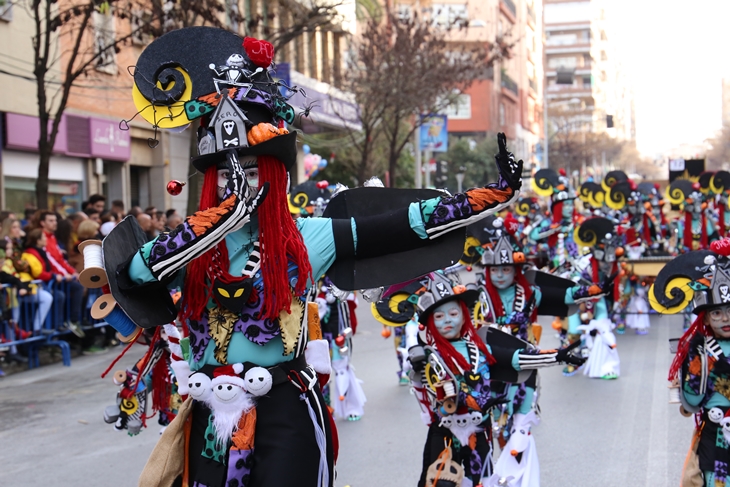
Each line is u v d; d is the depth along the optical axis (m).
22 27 14.98
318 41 24.48
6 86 14.62
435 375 4.82
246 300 2.99
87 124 16.94
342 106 22.72
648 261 12.68
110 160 18.17
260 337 3.02
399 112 24.05
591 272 9.77
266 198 3.03
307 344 3.25
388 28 22.95
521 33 68.62
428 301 4.96
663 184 31.98
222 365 3.06
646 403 8.12
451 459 4.82
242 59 3.14
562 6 107.25
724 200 16.80
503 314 6.12
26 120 14.98
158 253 2.80
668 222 20.16
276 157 3.07
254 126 3.04
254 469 2.99
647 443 6.67
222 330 3.04
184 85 3.16
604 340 9.48
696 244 16.14
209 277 3.01
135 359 10.69
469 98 56.53
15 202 15.02
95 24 16.56
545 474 5.92
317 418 3.13
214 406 3.01
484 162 45.91
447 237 3.22
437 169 33.84
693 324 4.55
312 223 3.24
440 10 29.08
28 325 9.85
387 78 22.16
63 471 6.10
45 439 6.98
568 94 99.00
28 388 8.98
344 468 6.16
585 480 5.77
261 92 3.08
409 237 3.19
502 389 5.23
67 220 10.97
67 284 10.46
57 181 16.36
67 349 10.30
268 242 3.01
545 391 8.82
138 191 20.03
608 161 89.75
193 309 3.05
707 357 4.48
